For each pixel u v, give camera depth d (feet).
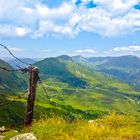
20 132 57.88
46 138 52.95
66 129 56.13
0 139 54.49
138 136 54.44
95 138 52.54
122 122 60.23
